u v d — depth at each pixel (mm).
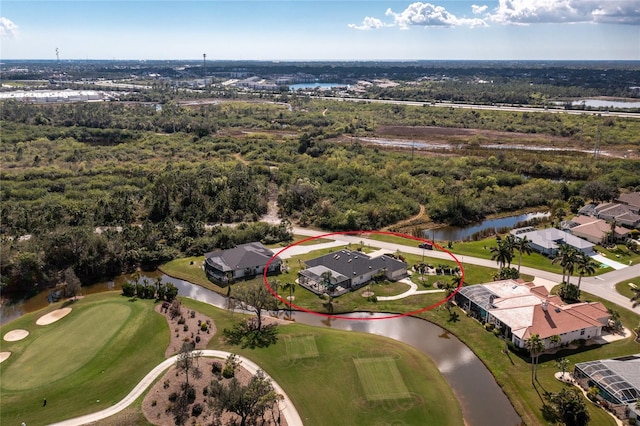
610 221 120062
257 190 142000
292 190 137625
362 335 72875
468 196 143125
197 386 58750
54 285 91438
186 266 98750
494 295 79625
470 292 81250
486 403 58906
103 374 61281
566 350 68500
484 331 74000
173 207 129000
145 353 65875
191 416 53906
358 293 86625
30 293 88688
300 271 92062
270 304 79000
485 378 63906
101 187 143875
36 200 129875
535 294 79625
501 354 68125
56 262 95188
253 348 67938
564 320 71188
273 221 127438
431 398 58562
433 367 65375
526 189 152000
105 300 82125
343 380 61312
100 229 116750
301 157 188125
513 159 186750
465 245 110875
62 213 117438
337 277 87562
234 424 52906
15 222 112938
